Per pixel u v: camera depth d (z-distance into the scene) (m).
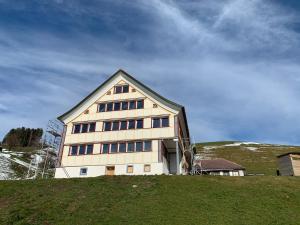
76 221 22.33
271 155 97.44
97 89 49.41
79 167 44.50
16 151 88.25
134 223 21.56
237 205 25.56
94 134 46.34
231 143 126.06
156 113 45.34
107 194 28.70
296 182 33.94
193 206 25.02
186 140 55.56
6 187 32.81
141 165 42.19
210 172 57.62
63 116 49.25
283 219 22.83
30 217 23.47
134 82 48.47
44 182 34.50
